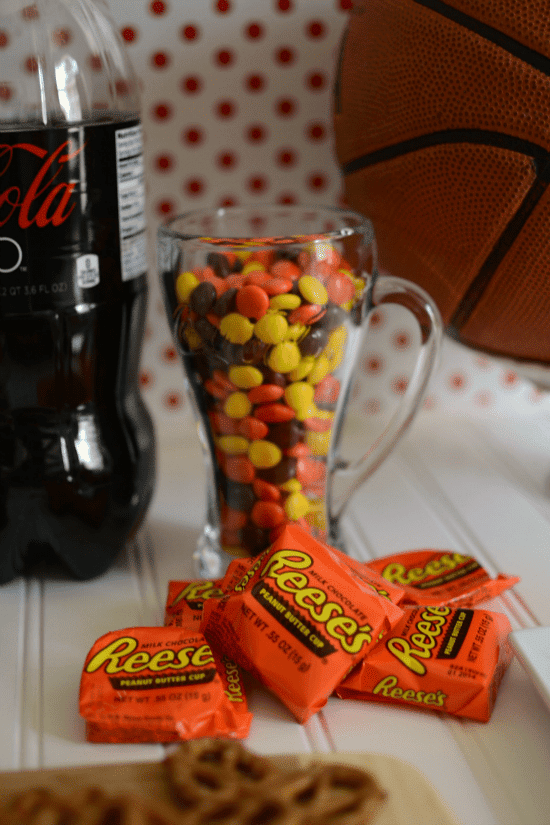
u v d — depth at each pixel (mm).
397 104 624
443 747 467
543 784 440
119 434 650
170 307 624
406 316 909
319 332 576
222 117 838
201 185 855
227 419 603
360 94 663
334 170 866
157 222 858
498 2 572
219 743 448
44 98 632
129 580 646
